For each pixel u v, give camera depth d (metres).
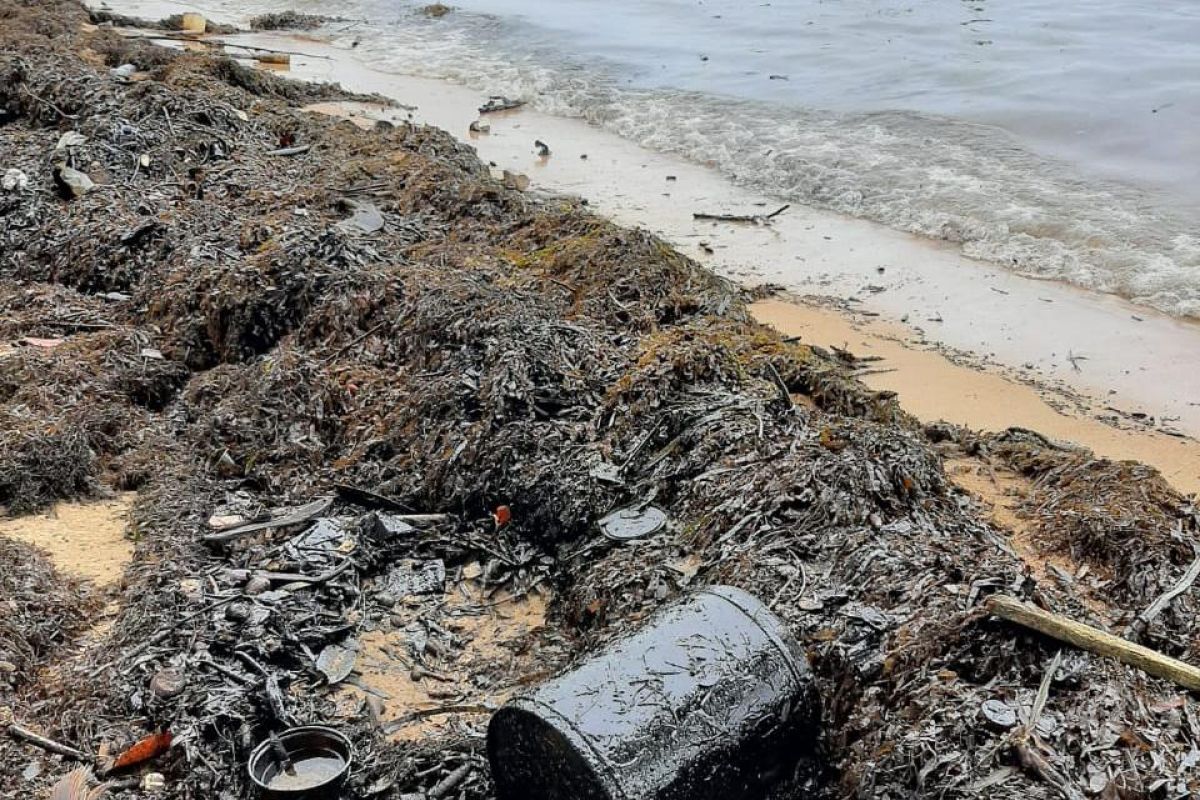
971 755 2.73
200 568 3.38
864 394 3.89
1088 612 3.09
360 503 3.65
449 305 4.11
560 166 7.16
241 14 12.06
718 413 3.63
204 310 4.33
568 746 2.62
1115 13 10.67
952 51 9.47
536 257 4.68
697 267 4.77
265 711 2.99
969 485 3.79
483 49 10.21
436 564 3.46
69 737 2.93
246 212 5.21
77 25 9.21
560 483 3.52
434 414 3.77
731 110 8.13
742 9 11.69
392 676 3.16
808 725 2.79
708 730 2.68
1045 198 6.28
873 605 3.07
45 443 3.72
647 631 2.81
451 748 2.94
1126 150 6.97
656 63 9.51
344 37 10.85
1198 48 9.21
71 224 5.03
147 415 4.02
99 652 3.12
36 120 6.43
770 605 3.09
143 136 5.95
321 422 3.88
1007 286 5.40
